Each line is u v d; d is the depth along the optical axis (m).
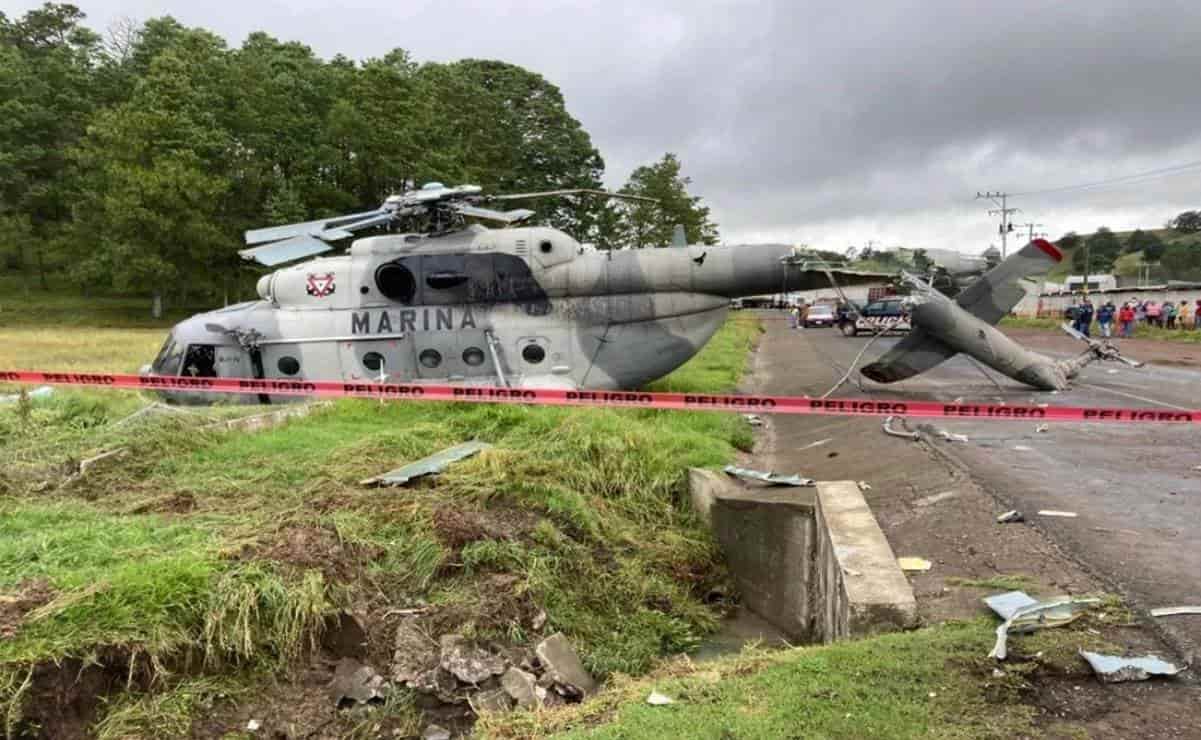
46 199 61.75
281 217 47.22
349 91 53.69
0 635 4.69
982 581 5.67
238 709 5.04
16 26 78.81
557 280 13.76
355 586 6.06
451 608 6.19
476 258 13.61
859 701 3.99
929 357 15.53
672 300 14.15
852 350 30.62
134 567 5.41
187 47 56.44
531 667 5.92
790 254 14.30
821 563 7.20
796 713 3.93
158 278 47.25
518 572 6.87
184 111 49.34
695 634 7.70
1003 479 8.46
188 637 5.10
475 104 59.28
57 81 67.56
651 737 3.83
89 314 51.31
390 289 13.66
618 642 6.91
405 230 15.52
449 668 5.62
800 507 7.90
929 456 9.91
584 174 65.69
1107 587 5.31
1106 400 14.52
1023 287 14.90
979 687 4.06
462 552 6.84
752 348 32.59
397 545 6.75
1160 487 8.09
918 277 15.20
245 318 13.79
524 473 8.73
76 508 7.24
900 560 6.36
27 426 10.09
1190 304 39.78
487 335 13.62
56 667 4.63
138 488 8.06
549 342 13.77
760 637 7.77
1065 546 6.20
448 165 52.41
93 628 4.86
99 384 10.91
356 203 53.28
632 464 9.82
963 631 4.76
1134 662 4.14
